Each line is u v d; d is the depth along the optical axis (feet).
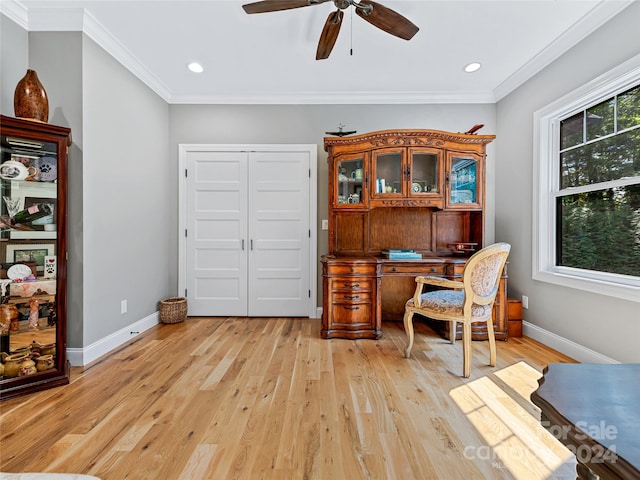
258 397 6.36
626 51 6.90
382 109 11.91
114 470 4.42
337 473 4.40
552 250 9.33
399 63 9.68
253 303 12.19
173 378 7.17
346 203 10.49
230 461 4.61
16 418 5.64
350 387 6.78
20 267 6.88
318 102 11.91
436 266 9.89
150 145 10.80
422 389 6.71
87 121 7.98
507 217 11.11
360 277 9.77
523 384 6.95
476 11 7.36
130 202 9.75
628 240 7.23
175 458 4.66
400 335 10.22
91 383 6.94
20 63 7.64
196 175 12.10
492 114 11.82
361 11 6.03
